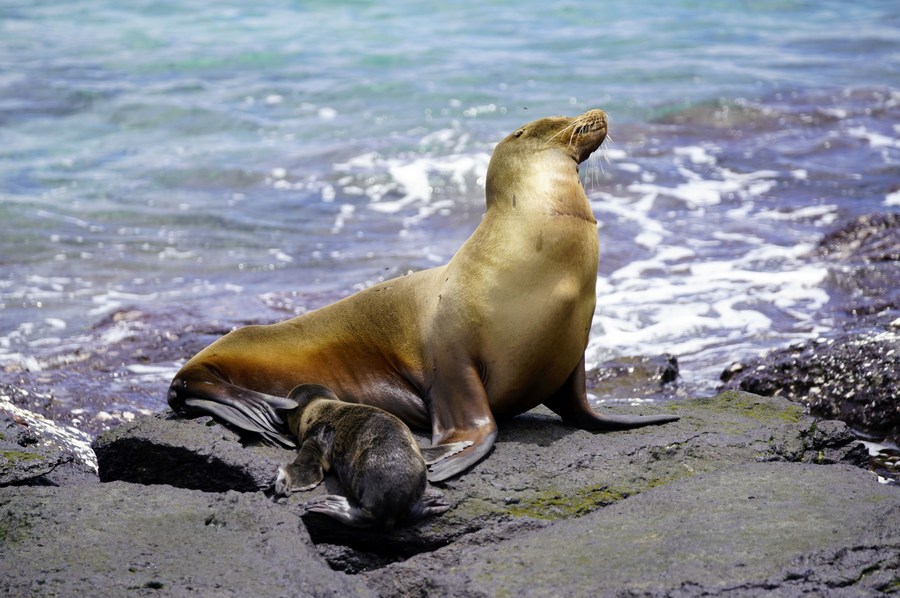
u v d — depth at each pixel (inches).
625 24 4259.4
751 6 4623.5
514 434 975.6
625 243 2105.1
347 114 3093.0
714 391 1357.0
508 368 940.0
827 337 1391.5
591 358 1545.3
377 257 2098.9
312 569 716.0
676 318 1686.8
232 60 3686.0
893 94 3240.7
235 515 781.9
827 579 671.8
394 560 814.5
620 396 1374.3
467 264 956.6
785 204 2327.8
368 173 2603.3
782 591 660.1
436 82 3383.4
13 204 2345.0
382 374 1011.3
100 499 823.1
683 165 2623.0
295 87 3356.3
